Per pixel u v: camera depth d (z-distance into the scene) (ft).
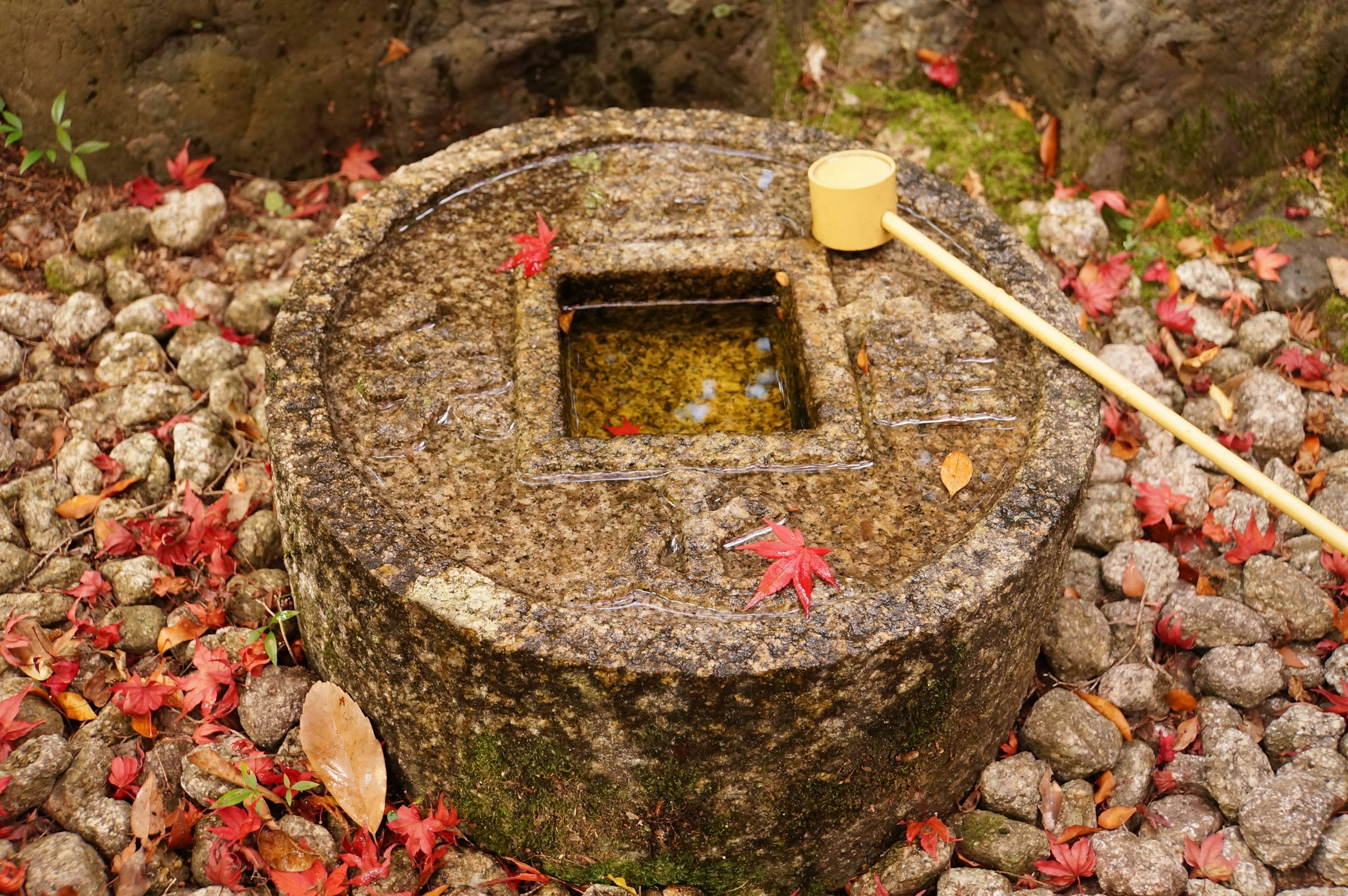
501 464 6.86
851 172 8.16
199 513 8.11
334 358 7.38
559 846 6.63
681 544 6.39
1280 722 7.57
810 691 5.78
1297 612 7.98
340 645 6.69
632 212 8.54
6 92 9.82
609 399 7.89
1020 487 6.56
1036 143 10.96
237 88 10.10
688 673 5.64
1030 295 7.84
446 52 10.33
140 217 9.95
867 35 11.35
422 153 10.93
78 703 7.20
